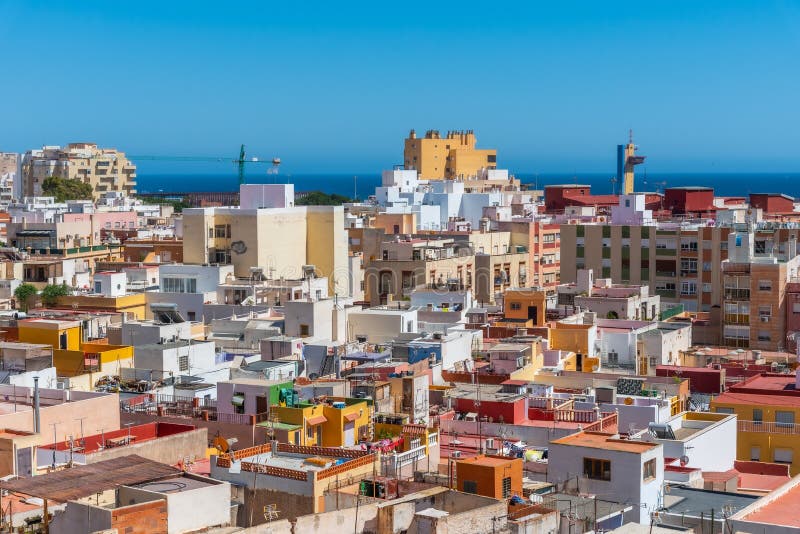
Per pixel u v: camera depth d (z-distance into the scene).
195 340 145.50
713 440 111.00
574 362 158.62
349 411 105.81
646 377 139.00
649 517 84.50
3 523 74.94
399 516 76.06
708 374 146.62
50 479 77.06
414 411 116.44
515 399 115.38
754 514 79.25
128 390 125.94
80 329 146.50
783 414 128.25
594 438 92.31
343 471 85.81
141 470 78.81
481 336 155.38
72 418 107.50
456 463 87.31
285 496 83.75
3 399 115.00
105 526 70.88
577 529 79.31
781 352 180.88
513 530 76.81
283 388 110.06
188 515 73.69
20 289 194.50
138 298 183.50
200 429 100.44
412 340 148.50
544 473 93.31
